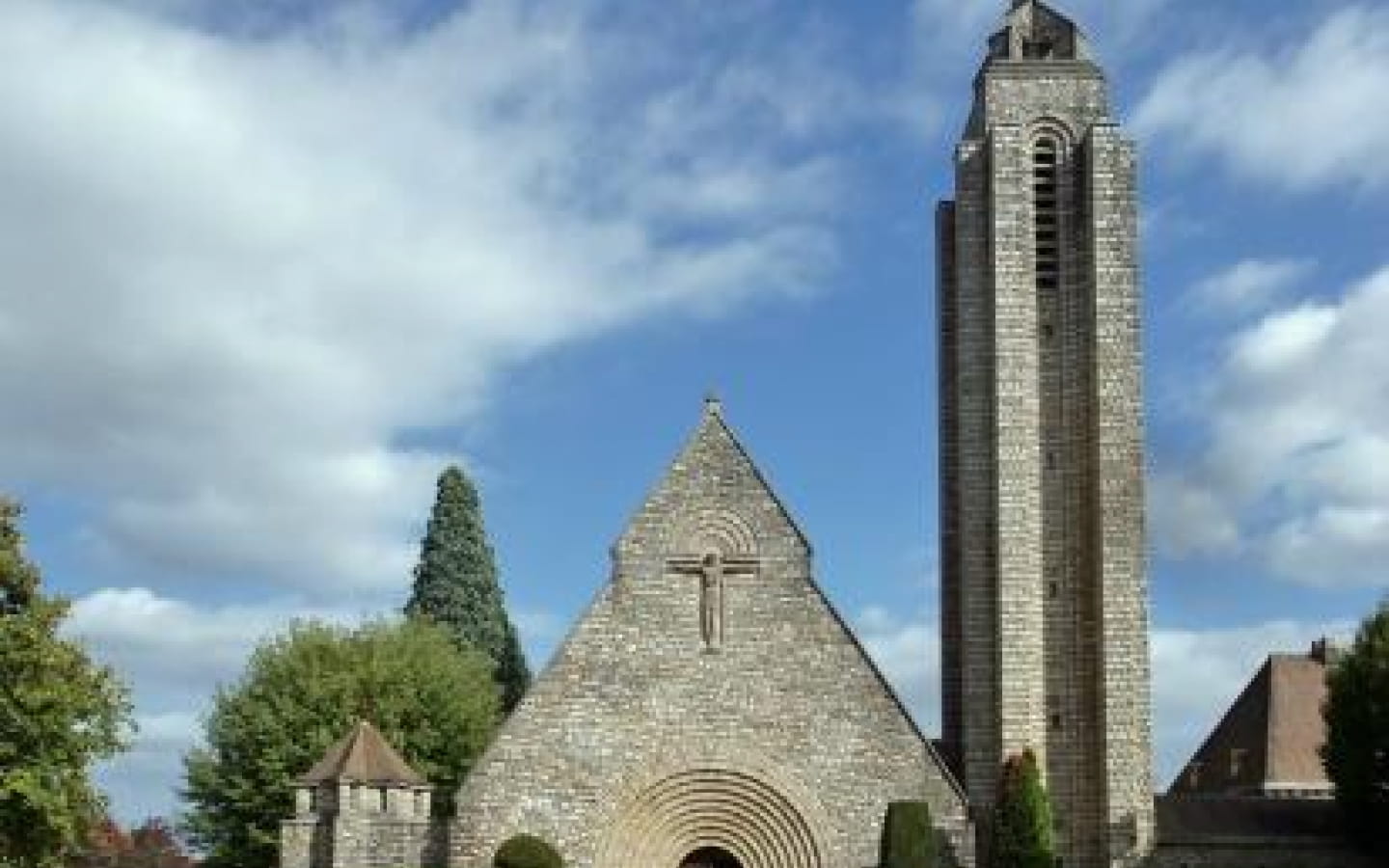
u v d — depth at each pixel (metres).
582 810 56.31
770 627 57.91
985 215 70.69
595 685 57.22
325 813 54.72
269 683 84.44
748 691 57.34
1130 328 67.81
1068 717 66.00
